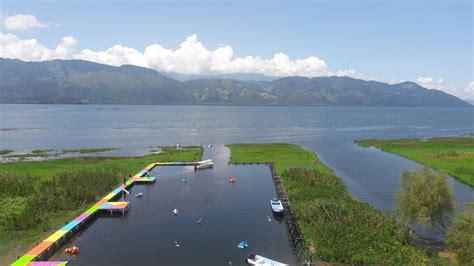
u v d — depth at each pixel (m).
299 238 61.12
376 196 89.81
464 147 164.38
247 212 78.00
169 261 56.31
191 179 106.44
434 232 66.06
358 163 132.75
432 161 131.25
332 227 63.25
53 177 95.31
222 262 56.00
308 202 76.69
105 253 58.94
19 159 137.12
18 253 57.56
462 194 92.06
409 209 62.41
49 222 69.75
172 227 69.75
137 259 56.94
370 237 59.41
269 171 116.62
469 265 49.16
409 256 54.16
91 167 115.31
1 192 82.62
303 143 188.50
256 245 61.88
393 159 140.75
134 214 76.75
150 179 102.31
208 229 68.75
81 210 76.50
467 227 52.16
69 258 57.28
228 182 102.69
